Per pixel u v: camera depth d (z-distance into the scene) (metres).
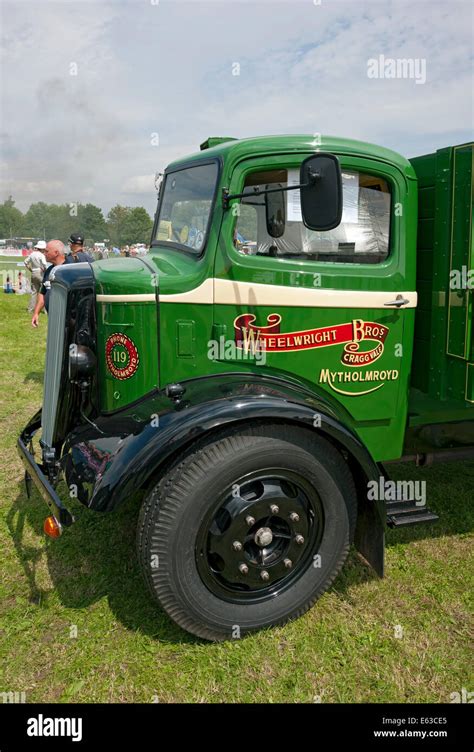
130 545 3.14
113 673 2.28
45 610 2.63
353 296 2.71
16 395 6.09
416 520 2.68
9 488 3.87
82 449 2.53
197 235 2.73
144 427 2.35
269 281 2.59
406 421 3.05
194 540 2.28
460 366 2.75
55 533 2.36
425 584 2.83
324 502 2.51
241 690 2.21
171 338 2.58
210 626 2.39
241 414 2.26
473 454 3.26
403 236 2.76
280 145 2.53
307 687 2.22
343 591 2.78
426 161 2.80
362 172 2.65
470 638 2.47
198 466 2.25
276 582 2.53
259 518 2.37
